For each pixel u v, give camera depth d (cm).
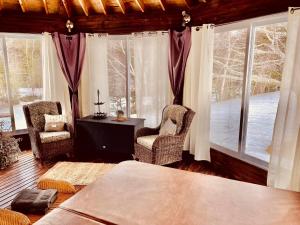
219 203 163
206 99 398
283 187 264
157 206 160
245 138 353
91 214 151
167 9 438
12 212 185
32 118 427
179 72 435
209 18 392
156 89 465
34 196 222
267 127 440
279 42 437
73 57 474
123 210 156
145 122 479
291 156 257
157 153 354
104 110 503
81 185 326
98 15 474
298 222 142
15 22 452
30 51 508
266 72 458
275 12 286
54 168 386
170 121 385
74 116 491
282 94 263
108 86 502
